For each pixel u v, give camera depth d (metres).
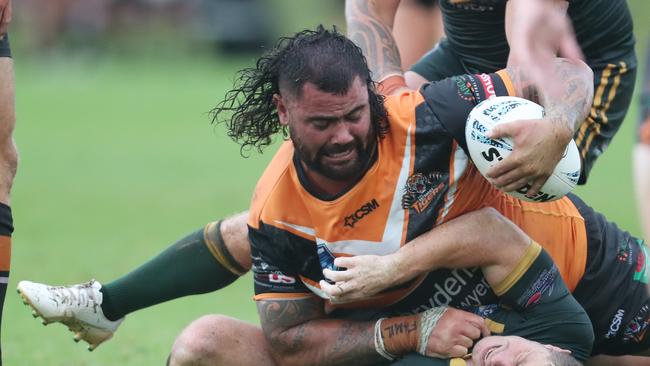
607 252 17.27
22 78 85.38
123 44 95.75
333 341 16.36
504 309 16.38
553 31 16.20
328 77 14.65
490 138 15.05
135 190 44.31
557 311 16.09
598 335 17.47
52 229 36.31
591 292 17.17
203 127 63.75
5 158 17.48
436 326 15.97
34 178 47.41
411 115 15.59
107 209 40.03
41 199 42.31
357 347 16.25
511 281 15.95
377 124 15.53
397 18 23.66
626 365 18.31
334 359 16.41
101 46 94.94
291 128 15.18
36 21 93.75
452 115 15.50
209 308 26.64
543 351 15.36
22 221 37.88
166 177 47.59
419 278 16.27
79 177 47.75
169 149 56.16
